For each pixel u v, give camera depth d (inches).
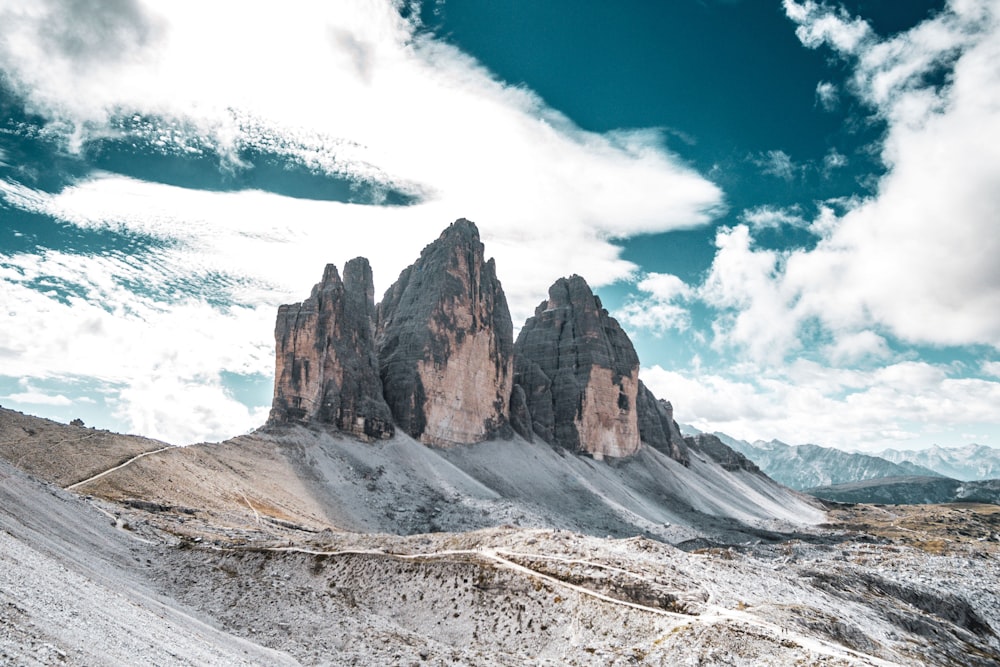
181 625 1990.7
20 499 2738.7
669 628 2354.8
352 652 2220.7
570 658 2300.7
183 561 3132.4
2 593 1286.9
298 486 7135.8
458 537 3336.6
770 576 3649.1
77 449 5305.1
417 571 2906.0
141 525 3646.7
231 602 2667.3
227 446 7440.9
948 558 6806.1
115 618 1603.1
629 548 3223.4
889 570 5999.0
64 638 1224.2
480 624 2578.7
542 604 2598.4
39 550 2034.9
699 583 2844.5
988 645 3887.8
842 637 2640.3
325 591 2881.4
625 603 2546.8
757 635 2271.2
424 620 2647.6
